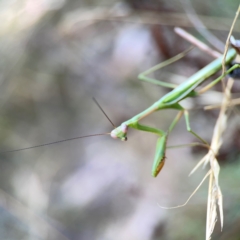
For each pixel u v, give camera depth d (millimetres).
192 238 551
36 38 601
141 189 592
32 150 714
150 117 604
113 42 609
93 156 650
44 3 579
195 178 568
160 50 581
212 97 555
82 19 583
